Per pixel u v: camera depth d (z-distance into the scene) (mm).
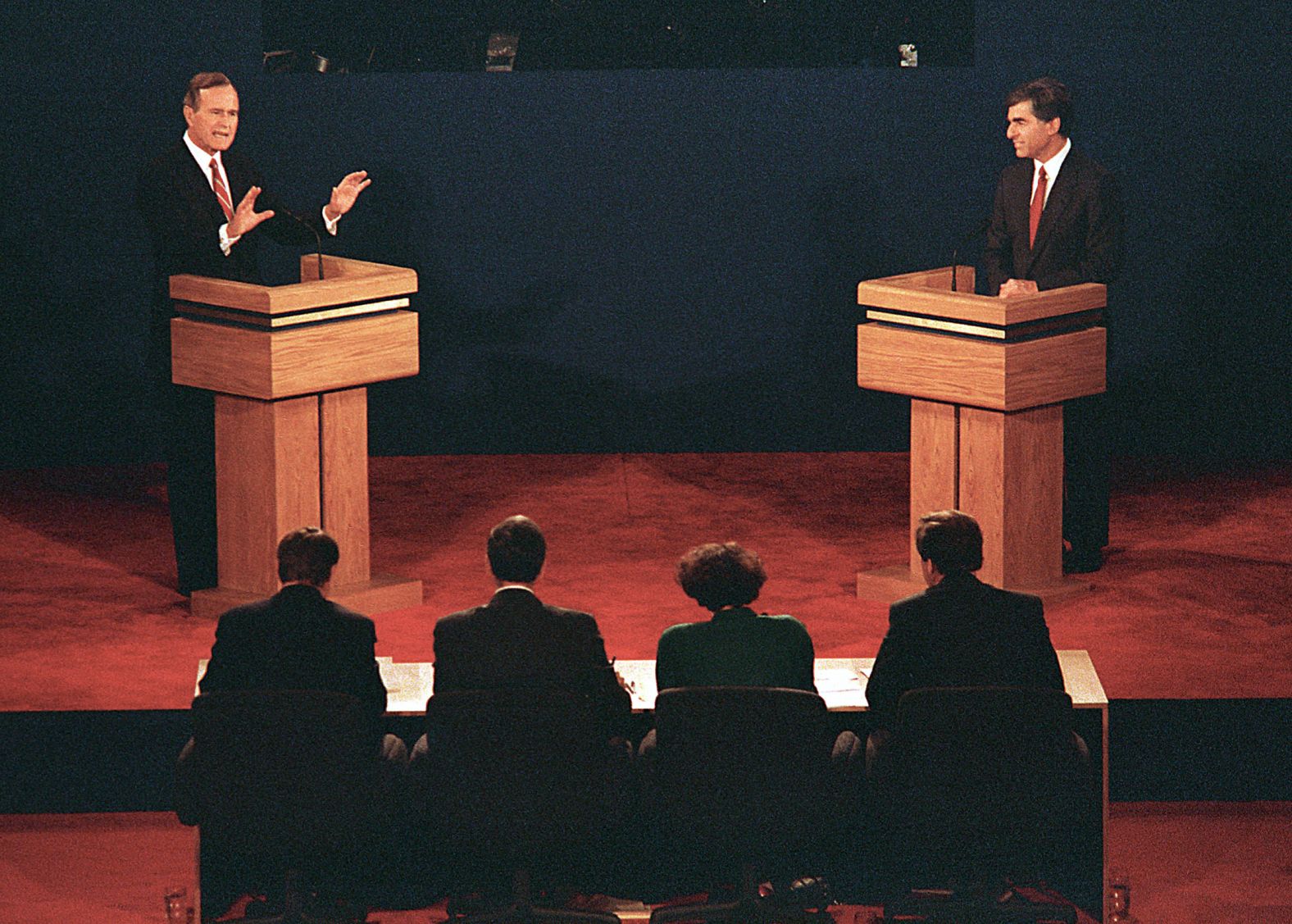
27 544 26484
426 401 31484
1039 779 15852
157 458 31266
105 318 30547
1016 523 23422
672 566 25156
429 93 30391
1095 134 30453
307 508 23078
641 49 30484
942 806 15914
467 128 30562
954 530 16766
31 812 20188
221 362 22547
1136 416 31375
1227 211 30562
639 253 31125
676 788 15898
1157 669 20953
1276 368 31094
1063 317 22984
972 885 17547
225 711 15539
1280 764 20250
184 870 18953
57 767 20000
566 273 31156
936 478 23719
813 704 15703
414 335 23453
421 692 17750
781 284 31266
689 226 31047
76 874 18859
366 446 23547
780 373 31578
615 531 26906
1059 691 16078
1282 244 30625
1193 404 31312
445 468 30766
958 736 15773
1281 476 30031
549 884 18203
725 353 31500
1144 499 28641
